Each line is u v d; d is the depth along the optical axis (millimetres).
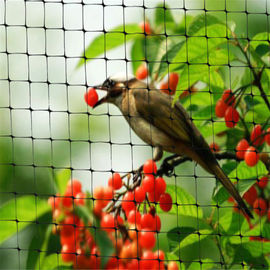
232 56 8742
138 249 7402
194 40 8422
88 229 7184
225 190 9047
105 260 7012
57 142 14398
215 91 9625
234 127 9578
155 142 11188
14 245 12367
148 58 9906
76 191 7184
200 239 8508
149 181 8141
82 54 9602
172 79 10117
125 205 7906
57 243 7379
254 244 8500
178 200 8883
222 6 12805
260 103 9383
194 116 9750
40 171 13812
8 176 13586
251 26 12680
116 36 9680
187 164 13539
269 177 9008
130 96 11859
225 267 8562
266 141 9008
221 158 9797
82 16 9359
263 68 8797
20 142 14094
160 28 10430
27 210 7145
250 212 8633
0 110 14492
